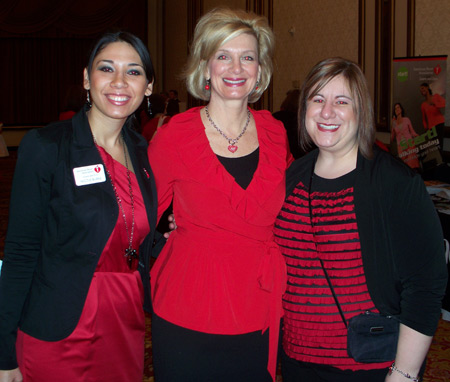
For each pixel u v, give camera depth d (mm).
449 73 5043
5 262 1597
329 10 6949
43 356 1629
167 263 1866
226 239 1785
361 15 6281
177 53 13547
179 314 1786
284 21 8172
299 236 1698
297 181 1775
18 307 1605
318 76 1648
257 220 1769
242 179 1868
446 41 5062
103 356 1697
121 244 1729
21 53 14297
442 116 4453
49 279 1613
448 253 3441
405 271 1529
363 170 1581
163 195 1907
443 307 3652
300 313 1665
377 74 6027
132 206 1742
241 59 1856
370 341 1553
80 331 1652
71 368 1652
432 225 1492
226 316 1765
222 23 1836
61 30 14227
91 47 1720
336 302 1598
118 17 14359
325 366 1641
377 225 1541
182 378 1805
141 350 1810
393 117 4754
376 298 1559
